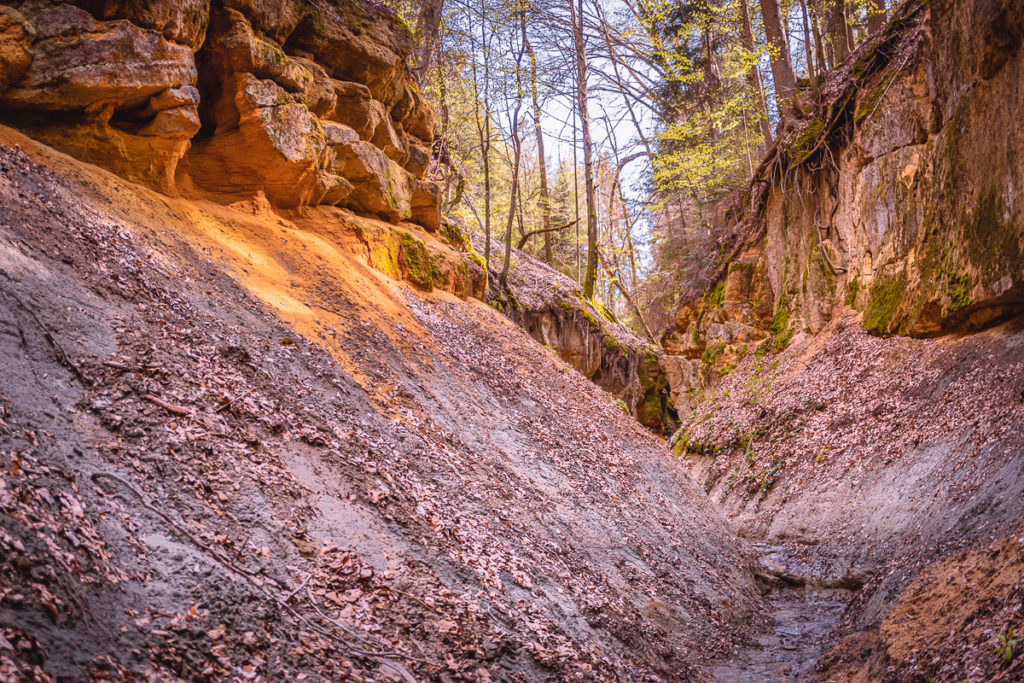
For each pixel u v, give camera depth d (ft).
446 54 69.10
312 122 36.32
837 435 57.62
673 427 94.53
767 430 67.26
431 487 24.64
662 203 125.18
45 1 25.95
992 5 41.42
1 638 10.33
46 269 20.07
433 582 19.52
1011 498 29.84
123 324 20.83
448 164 74.95
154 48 28.07
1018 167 40.70
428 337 40.42
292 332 28.27
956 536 32.01
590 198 94.32
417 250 47.91
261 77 33.78
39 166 24.58
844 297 76.59
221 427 19.54
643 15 96.02
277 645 14.33
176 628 13.20
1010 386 40.22
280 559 16.65
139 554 14.17
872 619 32.40
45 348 17.56
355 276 38.04
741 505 60.85
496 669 18.15
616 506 38.81
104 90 26.99
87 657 11.36
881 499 45.65
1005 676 17.47
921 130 64.69
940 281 53.06
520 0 67.56
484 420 37.01
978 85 46.11
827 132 79.82
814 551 47.60
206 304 25.48
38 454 14.47
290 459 20.27
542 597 23.72
